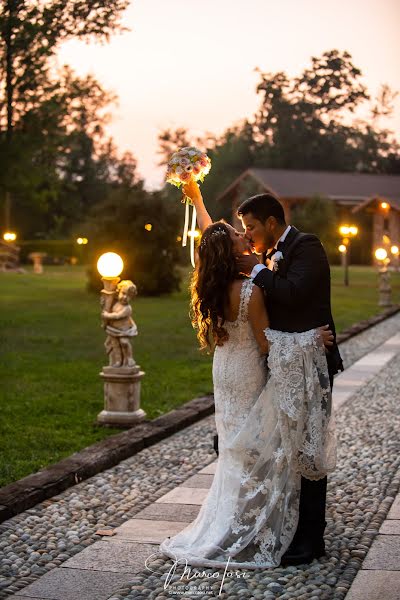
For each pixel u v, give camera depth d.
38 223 73.31
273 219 4.77
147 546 5.09
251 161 86.56
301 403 4.61
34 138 25.16
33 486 6.17
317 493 4.75
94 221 29.36
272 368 4.64
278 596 4.25
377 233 62.16
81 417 9.02
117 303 8.59
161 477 6.82
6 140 24.98
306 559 4.67
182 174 5.12
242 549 4.69
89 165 78.12
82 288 32.78
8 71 24.55
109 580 4.55
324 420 4.67
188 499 6.14
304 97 89.69
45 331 17.83
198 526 4.95
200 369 12.66
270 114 88.81
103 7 24.23
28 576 4.66
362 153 92.75
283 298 4.57
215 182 82.69
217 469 4.92
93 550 5.04
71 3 24.05
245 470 4.75
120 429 8.47
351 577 4.48
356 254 62.97
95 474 6.90
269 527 4.70
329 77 89.44
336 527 5.34
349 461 7.16
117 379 8.52
